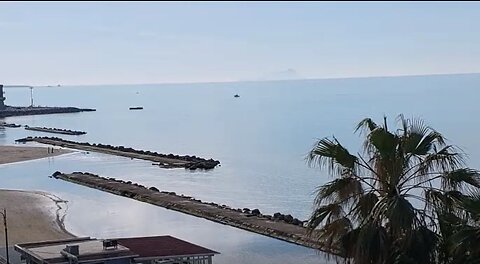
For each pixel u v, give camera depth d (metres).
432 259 15.36
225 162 88.44
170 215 51.12
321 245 16.53
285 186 65.50
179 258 26.78
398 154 15.99
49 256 24.53
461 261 15.08
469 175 15.88
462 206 15.29
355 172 16.39
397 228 14.95
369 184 16.25
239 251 38.28
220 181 71.00
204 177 74.62
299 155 92.38
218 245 40.06
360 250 15.17
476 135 101.12
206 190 64.75
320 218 16.33
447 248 15.29
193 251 27.27
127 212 52.53
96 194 62.19
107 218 50.00
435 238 15.28
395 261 15.05
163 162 88.50
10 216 49.28
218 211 50.38
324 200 16.59
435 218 15.83
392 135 15.90
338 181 16.27
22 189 65.19
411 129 16.56
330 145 16.55
